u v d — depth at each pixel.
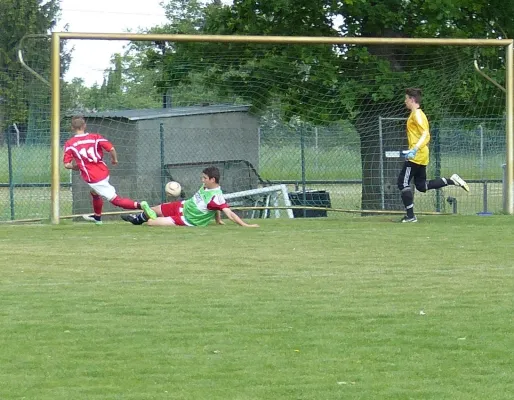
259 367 11.50
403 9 38.94
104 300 15.41
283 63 35.59
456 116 37.09
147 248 21.86
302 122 37.03
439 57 36.22
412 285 16.83
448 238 23.86
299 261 19.75
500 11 39.78
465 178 39.22
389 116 35.78
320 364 11.62
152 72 36.09
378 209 34.84
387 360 11.80
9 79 37.31
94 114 35.06
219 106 37.19
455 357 11.92
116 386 10.76
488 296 15.77
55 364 11.62
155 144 35.50
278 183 37.00
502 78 36.25
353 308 14.79
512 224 27.55
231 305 15.02
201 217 26.84
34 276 17.80
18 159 37.50
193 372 11.30
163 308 14.78
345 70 35.97
